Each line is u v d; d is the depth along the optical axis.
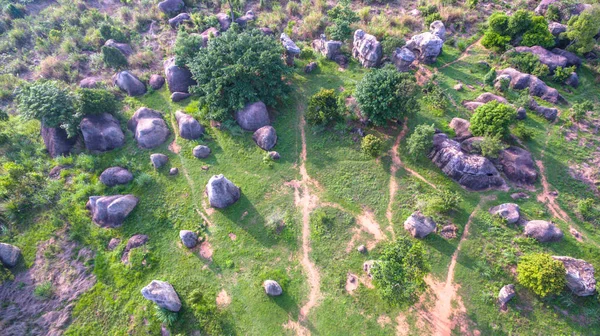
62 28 47.44
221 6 48.16
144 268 25.38
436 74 37.03
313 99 33.06
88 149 32.78
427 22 41.88
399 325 22.33
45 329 22.98
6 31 48.72
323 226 27.08
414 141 28.73
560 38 37.59
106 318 23.34
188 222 27.83
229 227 27.41
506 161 28.47
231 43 33.97
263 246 26.31
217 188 27.19
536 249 24.58
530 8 43.53
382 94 30.73
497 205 27.09
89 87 38.12
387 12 45.38
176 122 35.09
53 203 28.88
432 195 27.88
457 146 29.16
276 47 35.25
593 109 32.78
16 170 28.48
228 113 33.94
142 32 46.69
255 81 33.16
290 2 46.53
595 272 23.31
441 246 25.41
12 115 37.28
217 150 32.62
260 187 29.84
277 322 22.84
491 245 25.06
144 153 32.59
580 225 25.78
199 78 33.62
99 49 44.22
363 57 38.22
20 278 25.19
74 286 24.72
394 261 22.16
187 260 25.80
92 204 28.11
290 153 32.22
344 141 32.44
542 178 28.44
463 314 22.48
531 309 22.27
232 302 23.70
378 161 30.83
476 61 38.09
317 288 24.12
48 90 31.50
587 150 30.00
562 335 21.25
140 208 28.81
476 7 44.38
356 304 23.27
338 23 39.66
